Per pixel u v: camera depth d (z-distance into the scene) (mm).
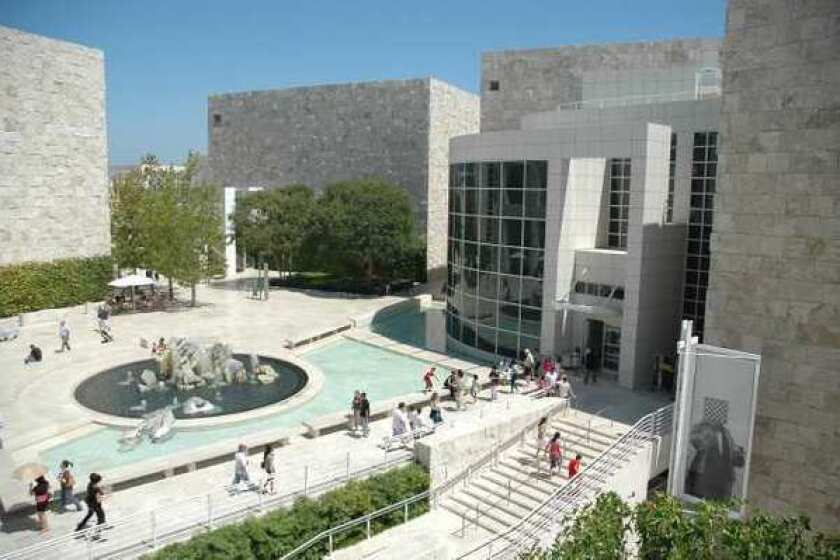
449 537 19531
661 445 22875
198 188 51062
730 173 18672
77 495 19500
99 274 49750
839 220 16906
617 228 35375
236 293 57281
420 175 63594
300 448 23516
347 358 37312
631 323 29828
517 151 33875
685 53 51531
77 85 47750
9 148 43750
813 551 11602
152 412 26922
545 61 56969
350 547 18062
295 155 71000
